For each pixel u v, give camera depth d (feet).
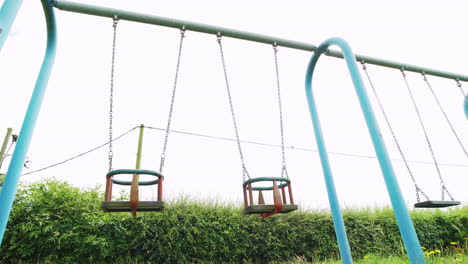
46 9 7.37
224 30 9.35
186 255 17.46
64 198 16.49
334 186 9.20
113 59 8.04
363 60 10.46
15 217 15.33
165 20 8.77
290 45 10.00
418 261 5.92
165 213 18.08
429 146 9.96
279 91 9.26
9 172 6.24
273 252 19.31
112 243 16.16
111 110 7.52
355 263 16.15
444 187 9.39
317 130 10.01
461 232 23.31
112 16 8.30
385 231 22.34
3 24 4.83
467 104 12.29
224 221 19.36
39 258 15.07
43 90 7.31
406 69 11.21
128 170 6.38
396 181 6.61
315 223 21.58
